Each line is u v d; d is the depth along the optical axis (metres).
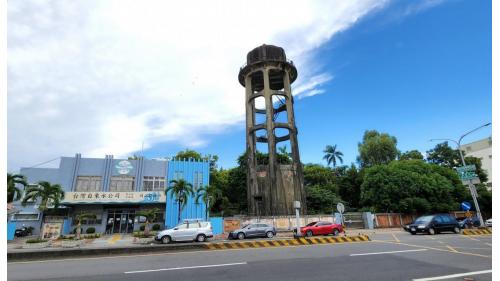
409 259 10.82
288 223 31.91
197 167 37.59
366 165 60.91
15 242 25.55
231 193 47.97
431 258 11.02
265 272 8.91
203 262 10.88
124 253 14.06
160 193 34.03
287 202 37.56
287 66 43.09
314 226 25.09
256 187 38.41
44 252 13.13
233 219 30.58
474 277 7.98
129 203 33.25
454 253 12.21
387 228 35.81
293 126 41.19
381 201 39.34
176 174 36.66
